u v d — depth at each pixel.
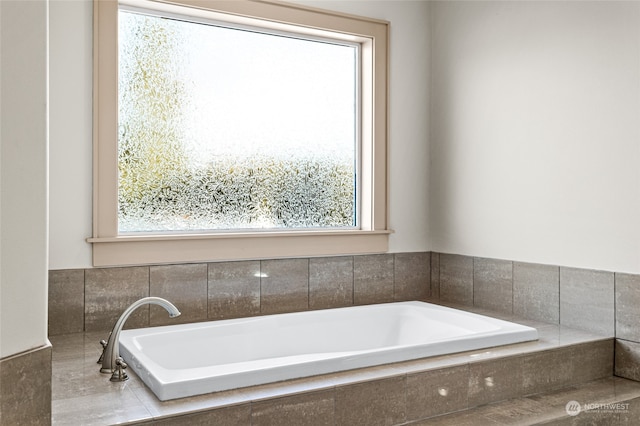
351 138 3.53
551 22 2.93
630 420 2.31
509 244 3.17
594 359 2.58
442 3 3.60
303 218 3.36
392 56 3.52
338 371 2.07
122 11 2.82
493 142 3.26
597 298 2.71
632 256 2.58
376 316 3.06
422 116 3.65
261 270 3.09
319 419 1.89
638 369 2.55
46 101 1.60
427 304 3.20
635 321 2.56
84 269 2.67
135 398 1.79
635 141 2.55
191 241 2.89
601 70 2.69
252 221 3.19
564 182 2.87
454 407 2.17
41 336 1.55
